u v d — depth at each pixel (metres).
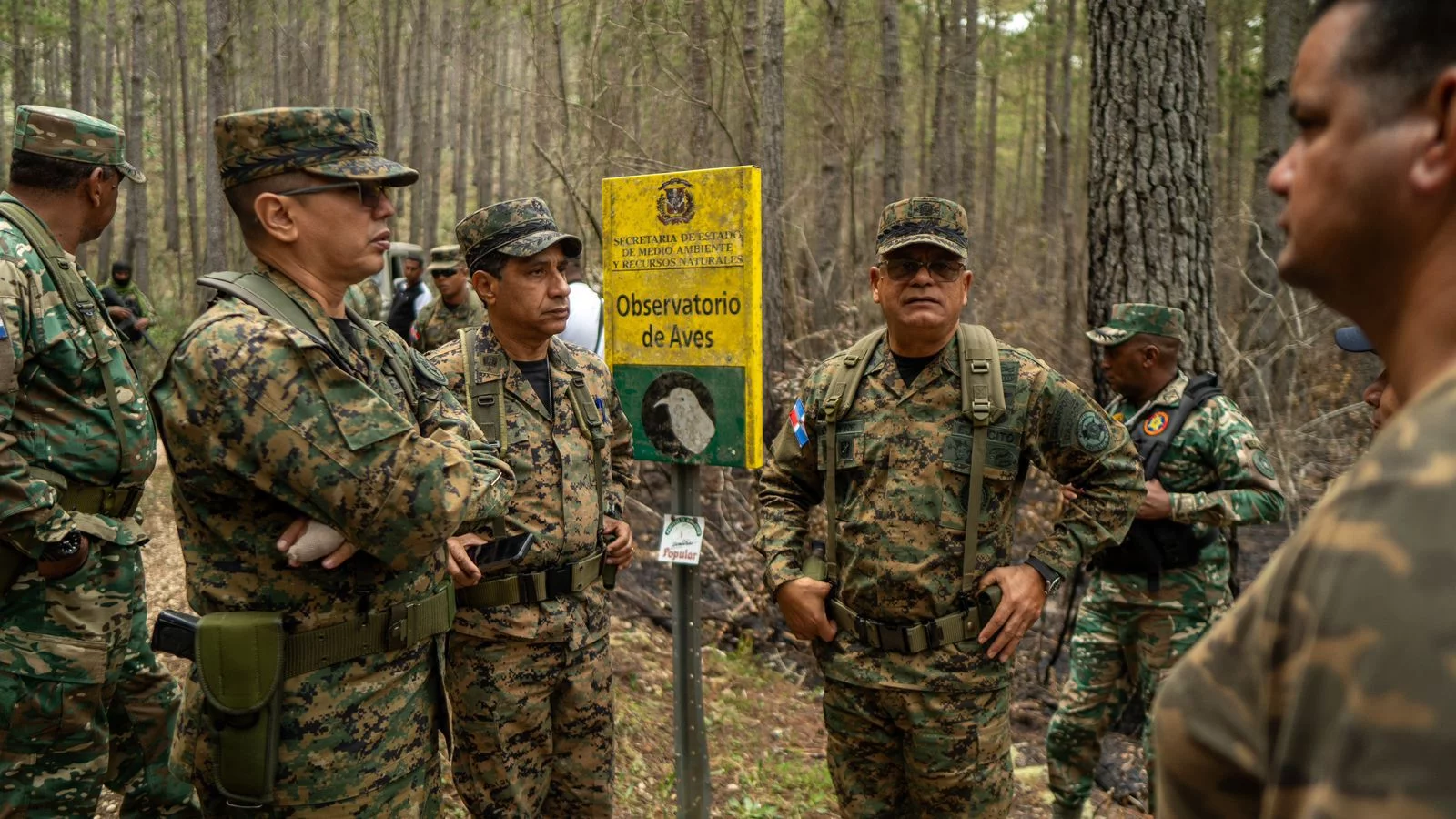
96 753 2.52
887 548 2.57
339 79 19.89
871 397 2.67
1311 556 0.53
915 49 19.94
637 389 3.04
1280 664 0.55
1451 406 0.50
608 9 10.40
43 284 2.41
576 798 2.76
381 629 1.94
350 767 1.91
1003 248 15.57
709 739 4.20
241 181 1.91
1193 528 3.37
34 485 2.25
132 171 2.79
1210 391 3.43
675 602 3.11
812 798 3.82
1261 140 10.77
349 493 1.75
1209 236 4.39
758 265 2.82
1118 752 4.30
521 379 2.71
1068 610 4.54
